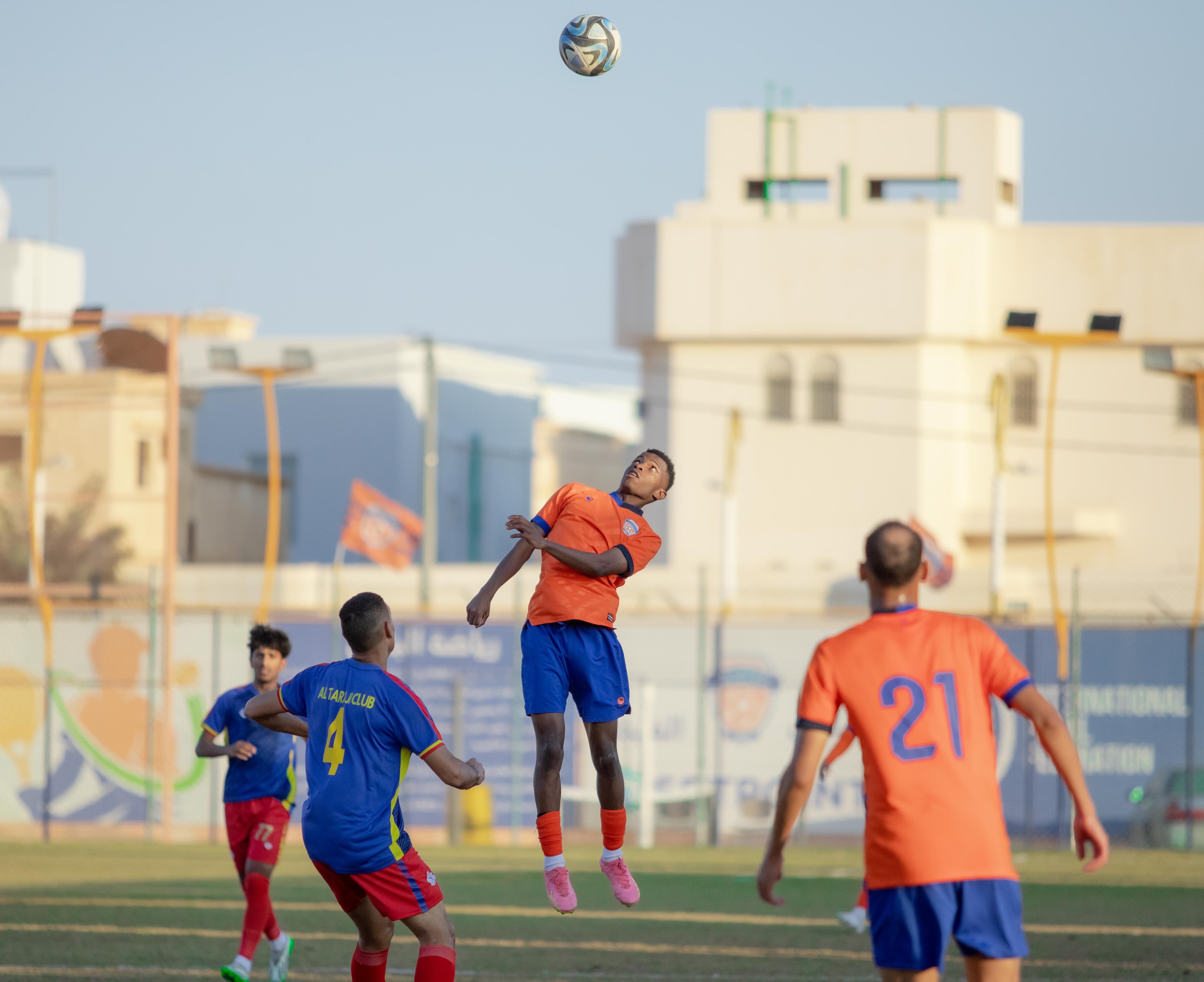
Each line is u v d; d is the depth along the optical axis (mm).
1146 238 182375
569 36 33000
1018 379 184250
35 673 107500
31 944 45094
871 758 22000
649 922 53719
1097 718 101562
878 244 182000
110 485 175750
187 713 104750
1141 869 84062
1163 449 181375
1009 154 196500
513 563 28156
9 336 105188
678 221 185375
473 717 106000
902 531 22969
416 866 28109
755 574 172625
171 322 106062
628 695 29031
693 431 185875
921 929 21391
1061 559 182875
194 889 64812
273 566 124250
